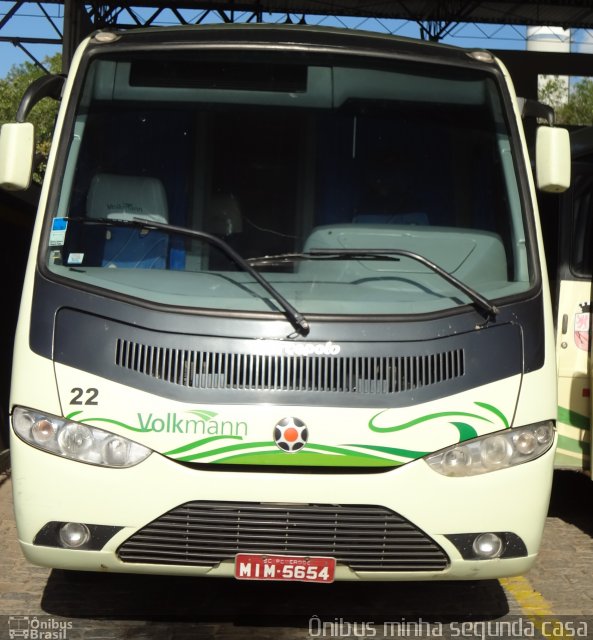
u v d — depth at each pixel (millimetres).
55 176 4730
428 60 5121
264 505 4207
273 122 4910
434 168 4938
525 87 21828
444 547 4266
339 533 4223
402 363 4301
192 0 18500
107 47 4992
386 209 4840
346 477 4207
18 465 4273
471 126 5051
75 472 4195
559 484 8523
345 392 4250
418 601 5383
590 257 6957
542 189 5090
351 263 4625
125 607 5145
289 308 4305
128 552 4250
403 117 5000
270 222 4762
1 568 5684
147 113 4902
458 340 4375
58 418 4223
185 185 4801
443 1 20188
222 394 4215
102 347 4273
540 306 4609
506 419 4328
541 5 20344
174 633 4809
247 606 5211
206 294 4426
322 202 4820
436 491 4238
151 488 4168
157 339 4266
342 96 4984
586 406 6809
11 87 33719
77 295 4367
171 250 4633
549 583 5770
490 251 4824
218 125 4887
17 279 8695
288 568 4219
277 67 4996
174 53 4984
